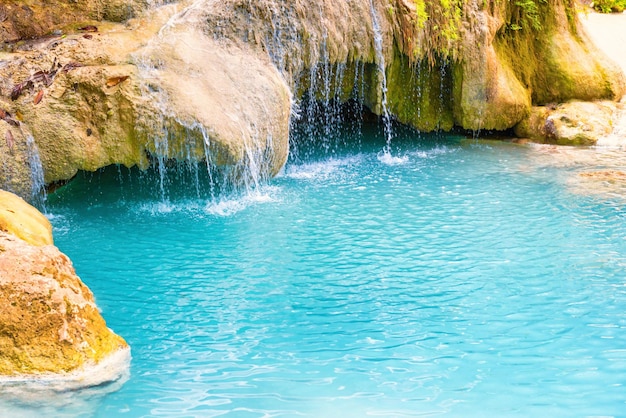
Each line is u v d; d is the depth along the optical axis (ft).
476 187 29.84
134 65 26.22
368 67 34.73
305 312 18.84
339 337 17.43
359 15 32.35
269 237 24.31
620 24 53.52
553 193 28.78
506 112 37.63
